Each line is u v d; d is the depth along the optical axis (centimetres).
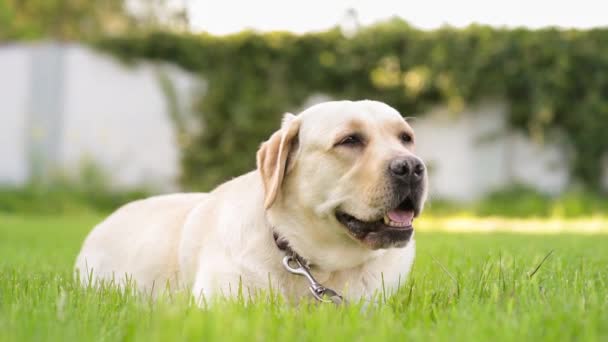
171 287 451
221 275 391
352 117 385
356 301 384
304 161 390
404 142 409
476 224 1446
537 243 800
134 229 504
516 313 309
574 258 573
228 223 409
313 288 384
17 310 304
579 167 1662
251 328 262
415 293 383
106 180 1712
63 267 580
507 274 417
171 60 1703
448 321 291
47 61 1717
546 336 261
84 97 1716
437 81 1644
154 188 1705
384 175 362
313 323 281
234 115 1667
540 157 1670
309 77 1681
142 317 297
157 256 465
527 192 1653
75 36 2748
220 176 1673
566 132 1662
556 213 1599
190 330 252
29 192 1691
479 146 1669
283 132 397
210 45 1686
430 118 1675
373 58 1656
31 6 2703
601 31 1638
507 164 1677
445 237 962
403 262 421
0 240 949
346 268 398
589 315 286
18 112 1725
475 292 371
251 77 1680
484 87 1639
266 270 388
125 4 2756
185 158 1689
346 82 1684
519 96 1658
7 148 1728
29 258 670
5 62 1725
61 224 1330
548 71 1630
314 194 384
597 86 1641
